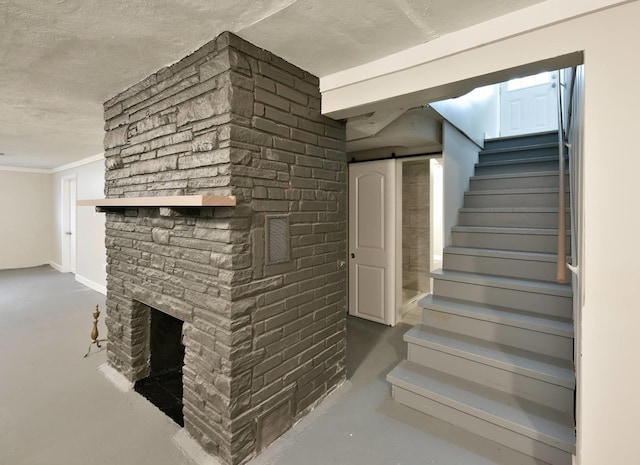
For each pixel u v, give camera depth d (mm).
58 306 4238
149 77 2014
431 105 2549
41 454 1703
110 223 2557
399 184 3643
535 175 3137
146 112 2066
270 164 1737
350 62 1805
